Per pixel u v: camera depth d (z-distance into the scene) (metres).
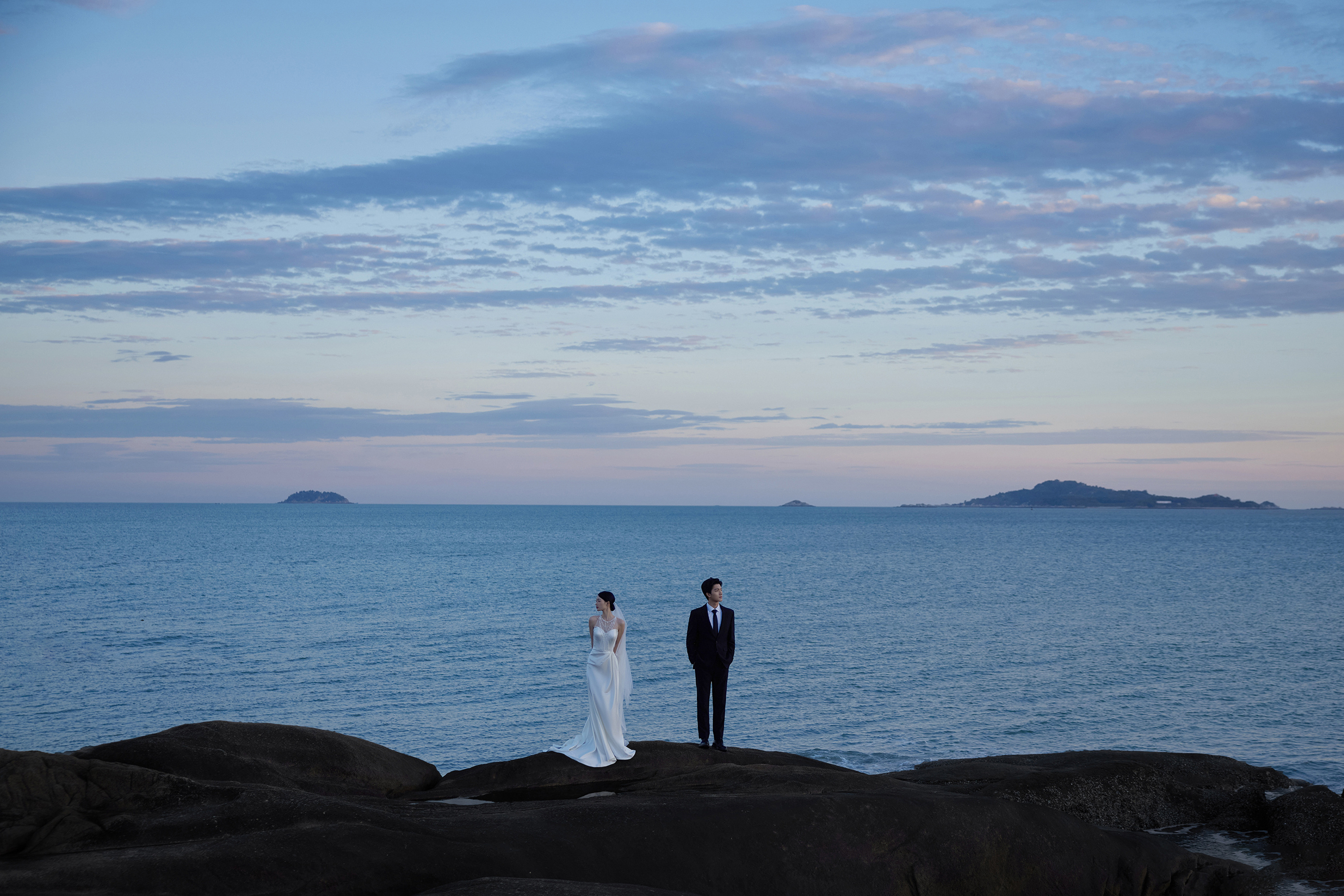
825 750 25.28
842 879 8.70
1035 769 14.19
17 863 6.90
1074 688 32.78
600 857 7.95
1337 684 32.72
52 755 8.16
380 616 54.22
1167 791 13.66
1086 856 10.04
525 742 27.09
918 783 13.38
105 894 6.36
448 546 132.38
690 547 134.25
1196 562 102.50
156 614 54.19
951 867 9.23
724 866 8.31
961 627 48.88
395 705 31.62
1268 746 24.75
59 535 147.38
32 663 38.59
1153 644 42.50
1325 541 160.62
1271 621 50.34
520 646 43.69
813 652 41.09
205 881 6.62
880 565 98.69
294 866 6.88
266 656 40.59
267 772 10.15
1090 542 157.88
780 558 110.06
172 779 8.41
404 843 7.46
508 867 7.50
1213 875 10.72
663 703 31.36
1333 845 11.76
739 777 10.76
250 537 151.00
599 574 84.38
